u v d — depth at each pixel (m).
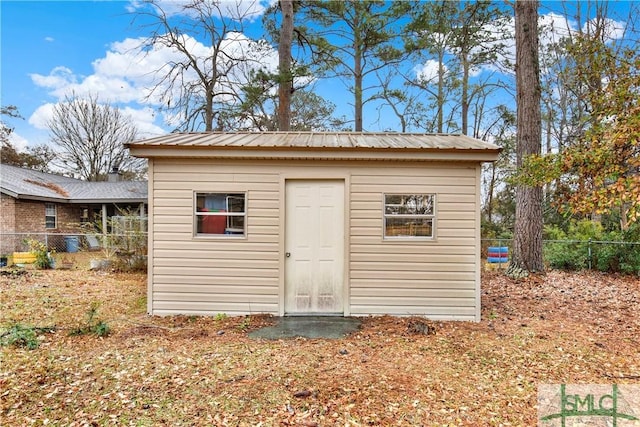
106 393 3.18
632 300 6.51
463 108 17.23
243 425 2.72
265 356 3.99
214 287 5.55
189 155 5.28
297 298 5.59
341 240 5.57
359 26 13.70
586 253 9.14
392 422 2.76
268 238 5.55
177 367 3.70
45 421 2.78
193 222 5.52
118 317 5.50
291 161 5.51
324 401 3.04
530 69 8.00
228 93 13.72
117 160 24.38
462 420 2.79
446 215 5.47
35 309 5.88
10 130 22.30
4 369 3.62
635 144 3.70
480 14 12.80
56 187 16.86
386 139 6.15
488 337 4.67
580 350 4.21
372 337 4.63
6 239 13.20
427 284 5.49
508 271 8.62
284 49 10.92
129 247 10.11
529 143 7.99
